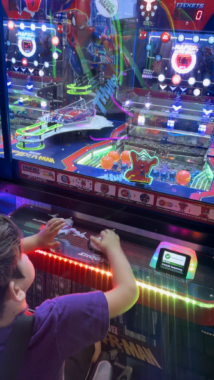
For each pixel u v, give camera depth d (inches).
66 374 58.6
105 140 73.0
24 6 73.1
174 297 48.3
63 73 77.9
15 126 76.9
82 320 34.2
